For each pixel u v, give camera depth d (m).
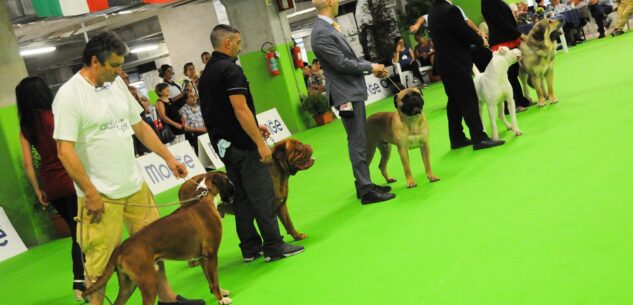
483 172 5.79
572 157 5.39
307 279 4.18
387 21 20.03
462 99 6.76
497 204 4.69
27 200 8.66
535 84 8.27
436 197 5.38
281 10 14.84
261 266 4.79
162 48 29.64
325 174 8.16
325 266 4.35
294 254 4.82
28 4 9.20
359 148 5.80
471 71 6.73
